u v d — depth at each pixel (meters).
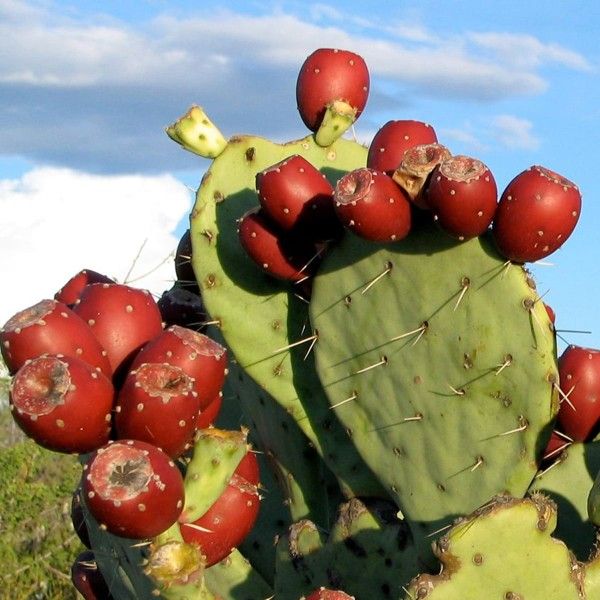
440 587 1.33
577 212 1.37
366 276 1.48
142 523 1.21
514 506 1.34
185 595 1.26
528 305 1.39
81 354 1.27
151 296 1.34
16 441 3.97
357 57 1.66
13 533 3.27
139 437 1.23
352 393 1.51
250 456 1.36
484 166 1.36
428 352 1.45
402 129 1.55
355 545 1.52
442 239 1.42
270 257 1.52
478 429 1.43
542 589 1.34
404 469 1.48
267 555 1.69
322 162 1.64
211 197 1.60
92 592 1.65
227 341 1.59
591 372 1.46
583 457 1.46
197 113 1.60
